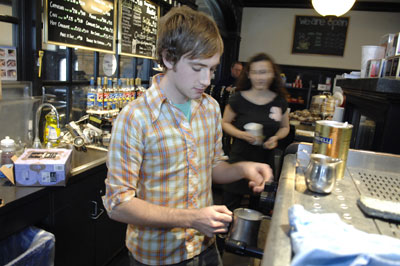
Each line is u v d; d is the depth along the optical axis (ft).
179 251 3.30
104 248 6.60
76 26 7.45
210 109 3.59
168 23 2.80
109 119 7.82
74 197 5.41
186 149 3.15
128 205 2.83
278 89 6.80
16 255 4.58
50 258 4.45
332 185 2.24
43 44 6.78
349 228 1.56
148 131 2.97
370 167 3.14
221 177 3.80
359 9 19.72
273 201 2.77
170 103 3.08
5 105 5.66
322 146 2.72
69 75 7.73
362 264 1.28
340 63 20.67
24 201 4.33
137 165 2.97
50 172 4.73
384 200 2.07
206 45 2.62
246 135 6.72
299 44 21.12
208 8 18.67
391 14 19.51
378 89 4.13
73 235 5.50
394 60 5.27
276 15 21.30
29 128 6.25
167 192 3.14
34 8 6.12
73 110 8.07
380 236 1.50
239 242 2.43
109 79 8.18
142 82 11.16
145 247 3.26
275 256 1.38
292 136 8.30
